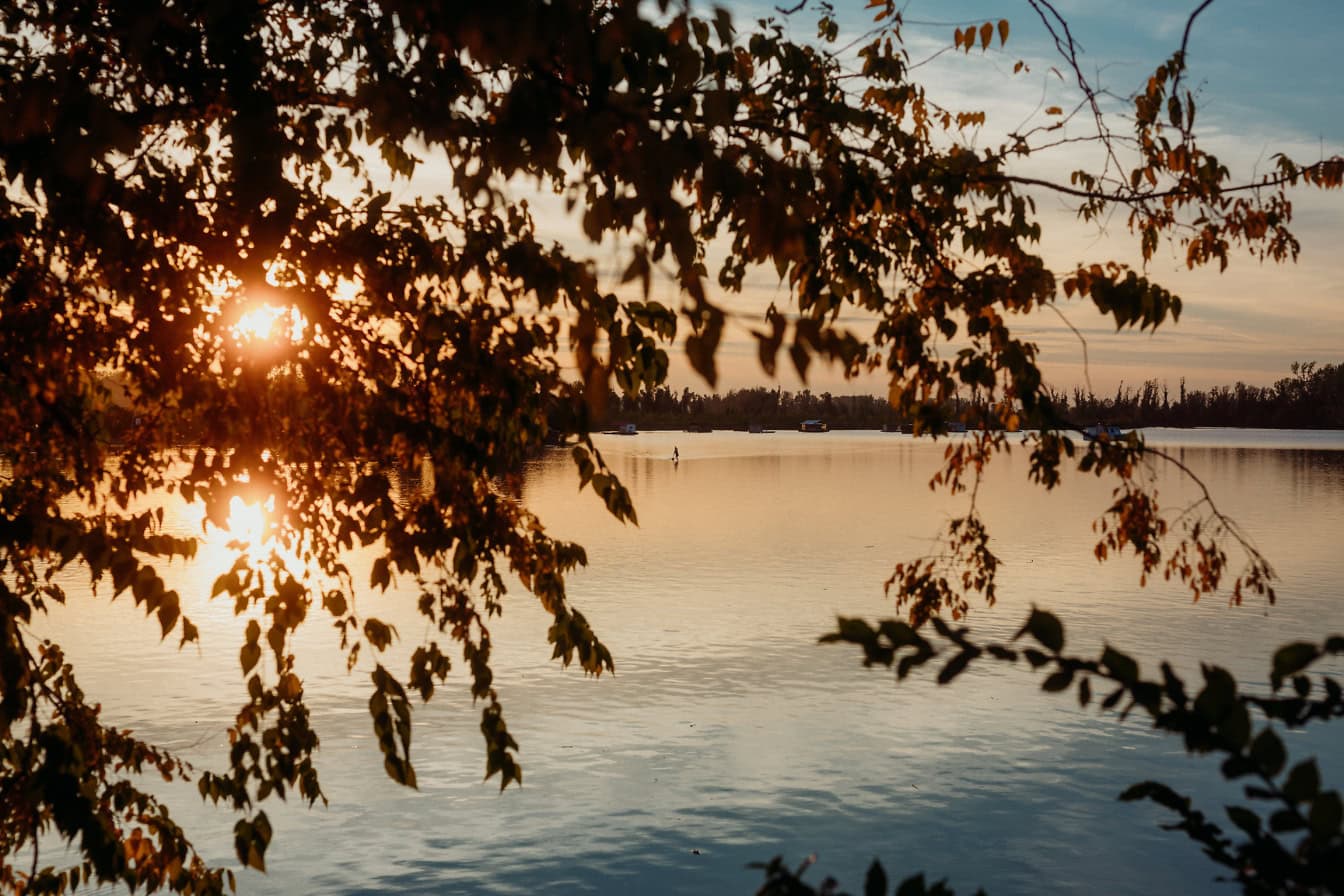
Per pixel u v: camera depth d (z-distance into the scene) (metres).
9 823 5.37
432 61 3.67
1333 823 1.64
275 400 4.88
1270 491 114.56
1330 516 90.69
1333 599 53.59
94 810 5.23
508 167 3.12
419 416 5.10
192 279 4.52
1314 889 1.66
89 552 4.48
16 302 4.39
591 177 3.16
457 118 3.65
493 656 42.59
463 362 4.66
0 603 4.82
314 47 4.74
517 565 5.46
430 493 5.25
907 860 24.69
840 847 25.45
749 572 63.50
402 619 48.16
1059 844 25.38
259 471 4.81
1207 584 5.43
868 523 88.88
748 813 27.55
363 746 32.38
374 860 24.69
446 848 25.33
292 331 4.82
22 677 4.77
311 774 5.70
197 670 39.38
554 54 3.02
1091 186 5.51
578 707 36.28
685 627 48.25
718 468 158.38
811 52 5.51
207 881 6.07
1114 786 29.02
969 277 5.24
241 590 5.16
